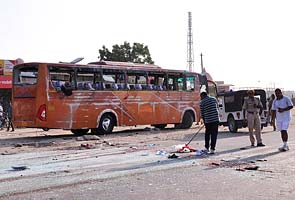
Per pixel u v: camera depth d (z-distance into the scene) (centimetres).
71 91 1997
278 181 819
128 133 2223
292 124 2859
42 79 1930
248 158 1151
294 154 1226
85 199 696
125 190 760
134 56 6381
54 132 2464
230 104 2181
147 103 2334
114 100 2170
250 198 684
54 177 901
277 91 1322
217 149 1379
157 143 1648
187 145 1409
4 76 3466
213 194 716
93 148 1501
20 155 1314
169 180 847
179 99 2511
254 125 1464
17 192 755
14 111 2025
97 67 2108
